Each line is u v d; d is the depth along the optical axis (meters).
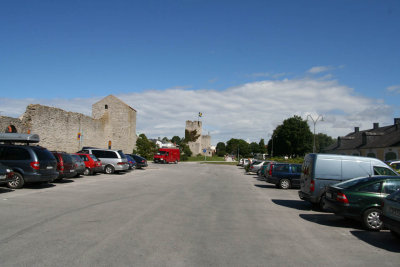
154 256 5.23
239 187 18.89
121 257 5.12
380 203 8.23
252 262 5.17
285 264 5.16
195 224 7.86
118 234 6.56
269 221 8.77
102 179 20.03
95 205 10.11
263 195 15.23
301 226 8.34
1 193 11.98
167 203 11.12
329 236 7.35
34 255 5.08
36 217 7.98
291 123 61.44
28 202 10.20
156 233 6.77
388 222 7.00
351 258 5.68
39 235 6.30
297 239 6.87
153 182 19.39
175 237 6.51
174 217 8.63
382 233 7.97
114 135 48.31
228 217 9.03
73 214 8.51
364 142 44.72
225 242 6.30
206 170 38.06
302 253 5.82
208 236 6.73
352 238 7.29
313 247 6.28
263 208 11.17
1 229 6.71
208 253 5.53
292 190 18.09
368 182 8.63
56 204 10.02
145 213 9.03
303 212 10.77
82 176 21.56
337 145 55.25
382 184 8.52
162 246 5.82
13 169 13.09
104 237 6.30
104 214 8.66
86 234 6.48
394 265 5.38
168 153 54.06
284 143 61.69
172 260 5.07
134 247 5.69
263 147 115.31
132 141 52.50
